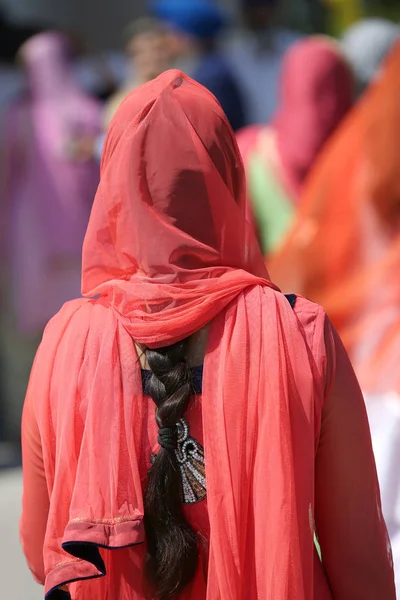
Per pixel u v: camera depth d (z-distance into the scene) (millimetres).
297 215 12797
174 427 5668
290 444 5484
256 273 6137
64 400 5793
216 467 5539
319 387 5633
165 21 19062
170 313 5715
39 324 19906
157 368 5715
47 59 19609
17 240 19781
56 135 19312
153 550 5621
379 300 11539
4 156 19719
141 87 6016
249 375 5598
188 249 5773
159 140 5742
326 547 5996
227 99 18844
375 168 11812
